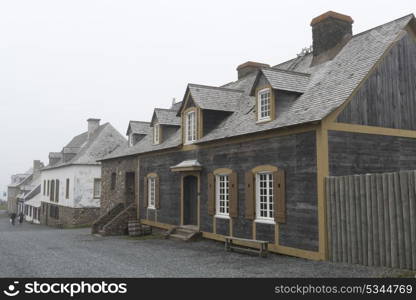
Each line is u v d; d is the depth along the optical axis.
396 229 9.19
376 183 9.71
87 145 36.41
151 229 20.59
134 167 23.00
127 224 21.42
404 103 13.05
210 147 16.34
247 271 9.87
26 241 17.84
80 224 32.66
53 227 36.34
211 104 17.34
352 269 9.52
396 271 8.84
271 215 13.20
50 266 10.93
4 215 68.06
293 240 11.95
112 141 36.06
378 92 12.48
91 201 33.31
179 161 18.59
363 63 12.77
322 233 10.91
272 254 12.62
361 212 10.04
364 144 11.94
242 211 14.27
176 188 18.66
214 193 15.94
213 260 11.70
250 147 14.00
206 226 16.45
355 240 10.14
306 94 13.62
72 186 33.06
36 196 47.28
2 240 18.31
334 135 11.35
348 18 15.54
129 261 11.70
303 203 11.64
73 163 32.97
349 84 12.15
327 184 10.98
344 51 14.51
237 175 14.59
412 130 13.13
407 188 8.99
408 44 13.48
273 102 13.49
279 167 12.62
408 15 13.31
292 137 12.19
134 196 23.91
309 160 11.50
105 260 11.93
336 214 10.70
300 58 17.52
